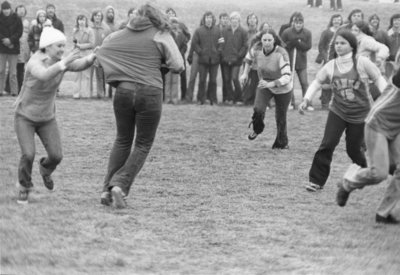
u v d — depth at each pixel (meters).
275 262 9.22
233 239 10.27
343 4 48.12
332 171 16.00
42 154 16.66
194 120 23.91
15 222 10.64
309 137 20.95
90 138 19.53
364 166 13.75
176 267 8.93
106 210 11.73
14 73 28.67
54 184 13.65
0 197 12.29
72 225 10.66
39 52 11.85
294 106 28.25
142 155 11.91
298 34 28.02
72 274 8.48
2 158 15.97
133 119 11.96
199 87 29.06
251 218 11.54
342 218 11.73
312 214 11.95
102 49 11.85
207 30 28.64
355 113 13.38
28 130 11.91
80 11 42.84
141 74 11.69
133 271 8.70
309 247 9.95
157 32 11.83
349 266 9.11
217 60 28.77
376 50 16.81
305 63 28.31
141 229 10.62
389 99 11.09
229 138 20.38
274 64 18.27
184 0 47.16
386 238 10.52
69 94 30.86
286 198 13.16
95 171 15.11
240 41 28.70
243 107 28.00
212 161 16.80
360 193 13.74
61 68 11.36
